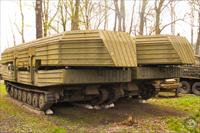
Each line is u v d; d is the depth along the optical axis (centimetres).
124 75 1279
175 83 2050
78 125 1152
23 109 1514
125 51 1178
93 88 1328
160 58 1324
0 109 1510
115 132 1039
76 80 1180
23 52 1548
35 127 1109
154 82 1574
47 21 2548
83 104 1488
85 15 2545
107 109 1447
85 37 1170
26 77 1502
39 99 1386
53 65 1242
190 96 2152
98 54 1152
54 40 1224
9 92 1973
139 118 1266
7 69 1873
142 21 2819
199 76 2366
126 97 1647
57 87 1289
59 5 2539
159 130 1071
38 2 2017
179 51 1312
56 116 1314
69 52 1185
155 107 1540
